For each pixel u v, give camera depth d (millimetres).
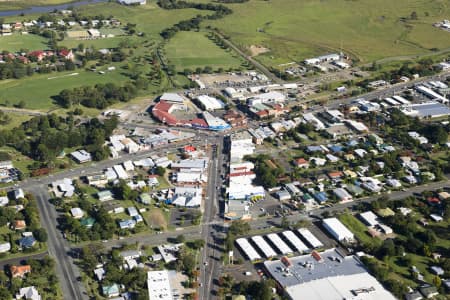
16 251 191000
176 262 186250
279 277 178500
